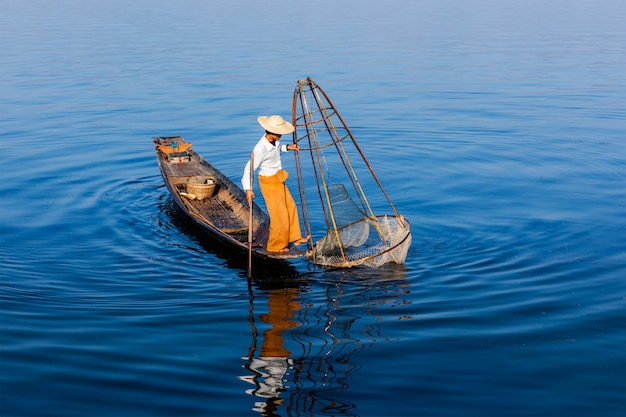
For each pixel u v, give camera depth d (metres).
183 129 17.56
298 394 6.34
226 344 7.29
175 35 35.19
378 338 7.36
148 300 8.38
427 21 41.31
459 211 11.42
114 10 50.72
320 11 48.47
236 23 40.91
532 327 7.50
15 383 6.47
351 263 9.26
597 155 14.69
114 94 21.47
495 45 31.00
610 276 8.78
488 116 18.41
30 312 7.94
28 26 39.66
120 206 11.98
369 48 30.23
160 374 6.67
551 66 25.56
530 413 5.98
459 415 5.97
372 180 13.38
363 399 6.24
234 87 22.33
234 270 9.33
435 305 8.12
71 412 6.05
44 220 11.21
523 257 9.47
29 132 17.11
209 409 6.12
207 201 11.73
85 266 9.40
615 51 28.72
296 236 9.49
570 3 55.22
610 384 6.38
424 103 20.03
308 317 7.91
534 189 12.52
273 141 8.96
